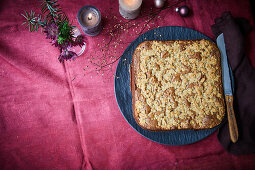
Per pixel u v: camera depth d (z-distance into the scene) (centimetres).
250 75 55
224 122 54
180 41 54
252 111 55
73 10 60
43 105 59
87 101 59
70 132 59
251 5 60
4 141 58
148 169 57
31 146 58
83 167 58
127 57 57
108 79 60
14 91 59
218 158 57
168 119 51
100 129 58
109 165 58
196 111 51
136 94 52
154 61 53
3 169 57
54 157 58
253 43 56
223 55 55
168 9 61
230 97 53
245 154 56
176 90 52
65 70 60
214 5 60
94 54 60
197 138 54
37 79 59
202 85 52
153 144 58
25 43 60
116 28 61
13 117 58
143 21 61
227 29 56
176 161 57
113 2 61
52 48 60
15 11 60
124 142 58
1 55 59
